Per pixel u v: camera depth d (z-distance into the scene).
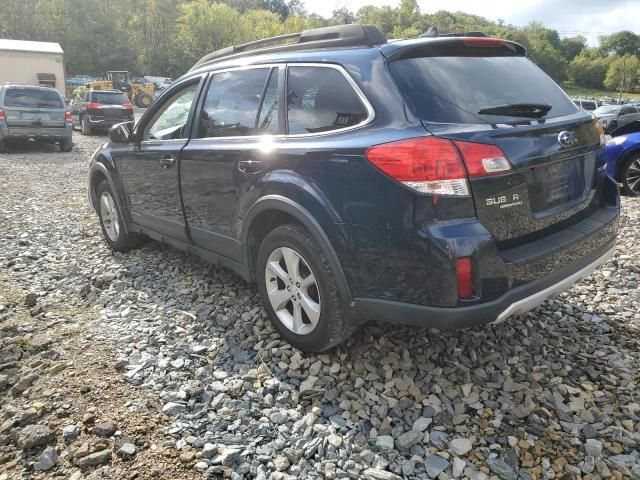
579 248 2.89
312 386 2.90
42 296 4.20
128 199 4.91
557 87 3.34
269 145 3.21
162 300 4.07
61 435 2.52
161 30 69.25
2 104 13.76
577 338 3.36
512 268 2.52
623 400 2.77
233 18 65.75
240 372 3.06
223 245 3.73
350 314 2.84
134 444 2.45
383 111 2.69
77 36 65.31
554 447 2.45
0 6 62.66
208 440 2.48
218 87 3.86
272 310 3.34
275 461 2.37
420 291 2.51
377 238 2.60
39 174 10.60
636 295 4.00
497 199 2.51
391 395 2.82
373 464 2.37
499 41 3.15
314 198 2.85
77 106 21.38
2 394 2.94
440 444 2.48
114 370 3.04
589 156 3.15
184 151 3.95
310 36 3.36
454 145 2.42
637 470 2.31
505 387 2.86
